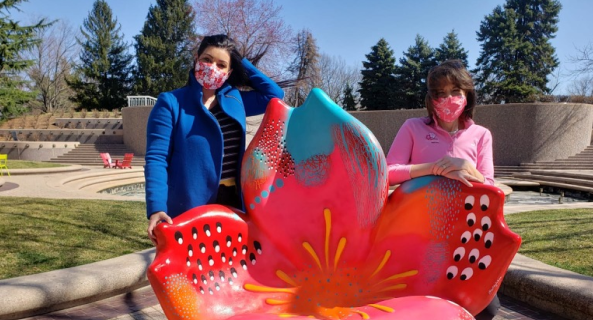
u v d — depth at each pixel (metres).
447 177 2.20
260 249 2.29
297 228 2.34
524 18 46.06
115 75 47.34
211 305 1.99
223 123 2.47
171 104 2.32
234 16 26.00
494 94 43.34
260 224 2.33
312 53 27.64
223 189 2.47
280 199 2.34
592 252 4.66
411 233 2.27
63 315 3.46
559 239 5.27
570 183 17.06
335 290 2.28
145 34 46.03
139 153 27.91
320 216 2.34
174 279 1.90
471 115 2.46
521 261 4.13
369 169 2.22
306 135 2.33
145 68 44.50
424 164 2.27
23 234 5.39
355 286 2.30
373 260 2.34
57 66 51.56
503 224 2.09
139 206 8.10
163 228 1.91
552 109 21.73
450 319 1.95
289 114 2.40
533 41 45.44
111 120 32.50
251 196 2.33
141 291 4.07
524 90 41.16
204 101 2.48
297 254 2.33
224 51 2.34
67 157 27.14
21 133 31.64
